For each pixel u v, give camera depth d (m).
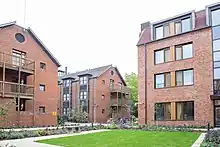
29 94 24.09
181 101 23.70
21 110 24.30
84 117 39.53
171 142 13.06
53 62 28.30
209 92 21.91
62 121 32.41
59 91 46.16
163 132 18.83
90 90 42.16
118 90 43.56
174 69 24.41
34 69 25.09
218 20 22.06
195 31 23.20
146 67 26.62
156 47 25.98
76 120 39.34
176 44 24.42
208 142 11.34
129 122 30.56
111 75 45.03
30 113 24.75
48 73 27.44
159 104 25.36
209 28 22.38
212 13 22.48
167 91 24.80
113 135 17.00
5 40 23.28
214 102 21.70
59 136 16.98
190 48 23.59
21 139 15.28
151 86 26.06
